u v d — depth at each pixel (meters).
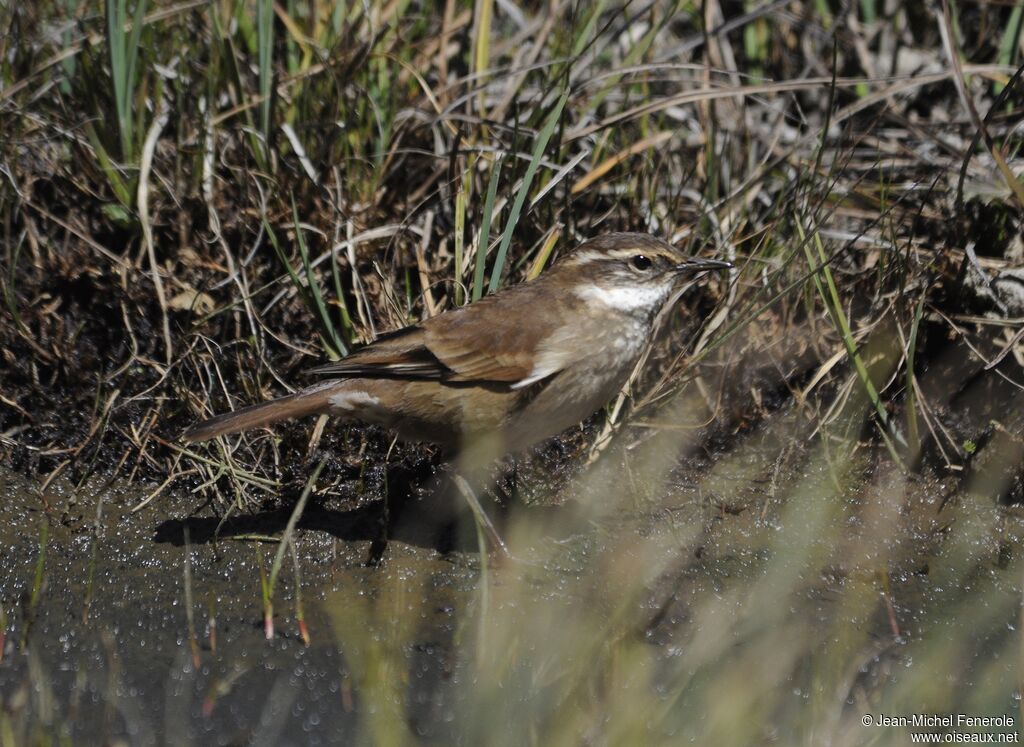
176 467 10.43
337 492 10.44
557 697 8.27
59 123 12.02
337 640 8.83
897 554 10.00
